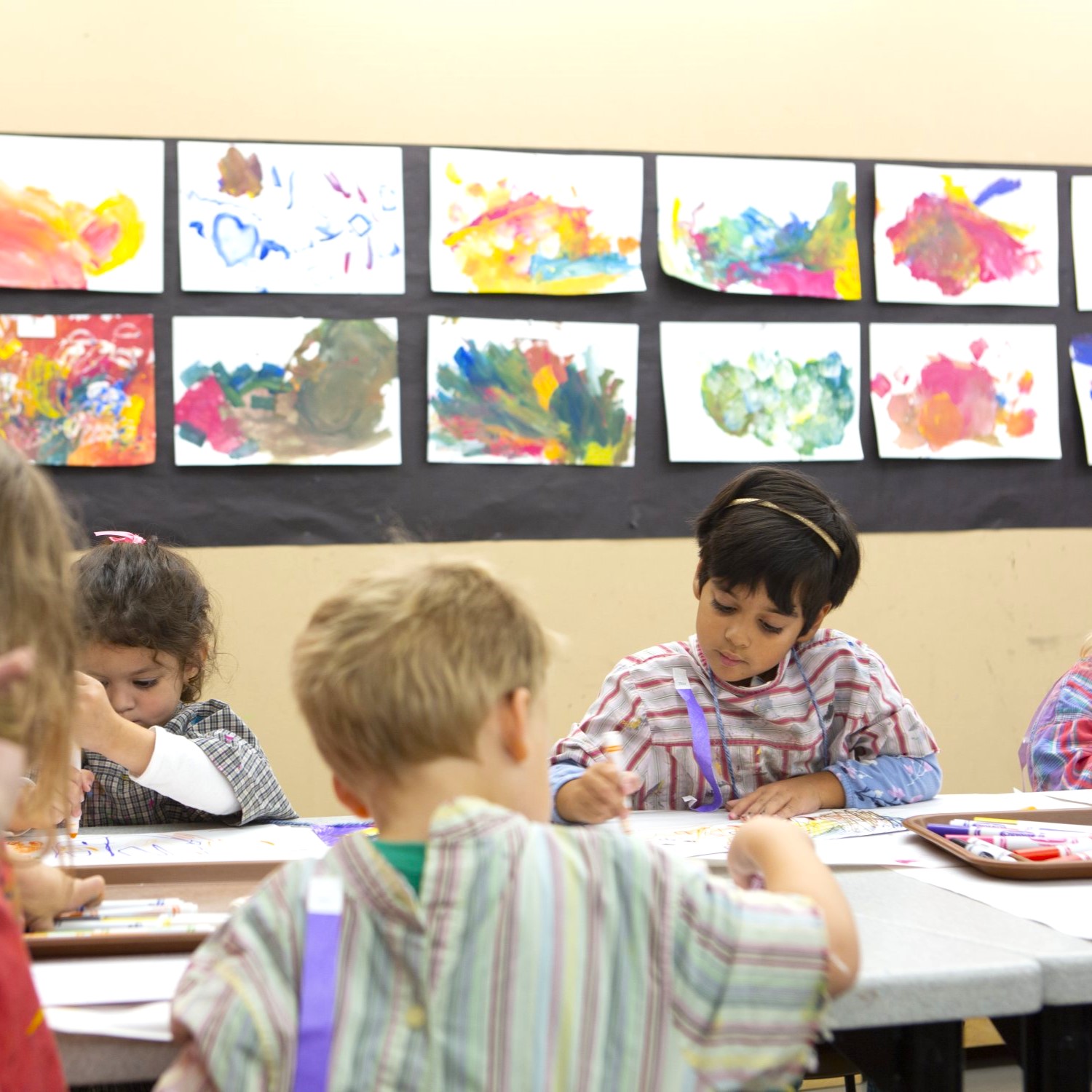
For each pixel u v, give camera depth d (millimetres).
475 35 2035
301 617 1982
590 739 1376
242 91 1963
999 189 2209
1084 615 2246
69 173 1901
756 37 2131
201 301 1943
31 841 1181
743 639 1331
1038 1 2236
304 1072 551
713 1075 575
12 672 530
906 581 2178
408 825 631
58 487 1900
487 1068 550
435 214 2012
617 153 2080
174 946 803
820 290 2129
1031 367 2217
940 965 756
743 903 608
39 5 1902
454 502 2025
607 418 2070
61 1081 620
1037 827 1144
